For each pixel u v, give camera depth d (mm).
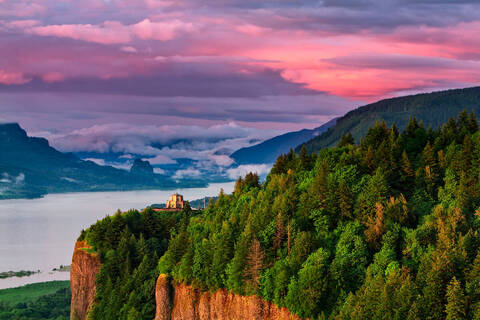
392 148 197250
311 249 154250
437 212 146000
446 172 172000
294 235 162500
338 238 158625
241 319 159125
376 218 155000
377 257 140250
